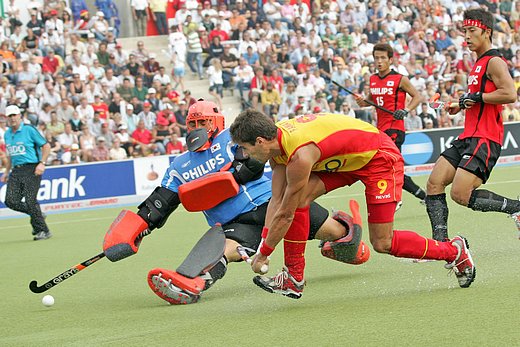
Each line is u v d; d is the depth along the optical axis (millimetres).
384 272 18328
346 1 67250
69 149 47625
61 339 14180
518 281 15461
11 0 59281
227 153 17500
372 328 12680
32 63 53594
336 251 17734
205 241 17141
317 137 14039
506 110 54750
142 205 17766
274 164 14953
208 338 13141
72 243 29594
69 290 19641
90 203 43844
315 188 14875
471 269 15203
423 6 68188
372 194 15156
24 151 31234
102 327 14984
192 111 17688
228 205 17531
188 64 60906
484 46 19016
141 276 21000
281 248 23859
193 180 17312
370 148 14766
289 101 55875
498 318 12562
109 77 54438
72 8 63188
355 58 60500
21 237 33281
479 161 18828
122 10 66125
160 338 13469
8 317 16766
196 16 62406
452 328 12203
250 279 19156
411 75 61938
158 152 50281
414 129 52250
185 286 16484
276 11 64188
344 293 16266
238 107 58344
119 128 49562
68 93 52344
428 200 19484
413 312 13555
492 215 27016
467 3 70000
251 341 12625
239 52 60188
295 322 13727
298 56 60000
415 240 15234
